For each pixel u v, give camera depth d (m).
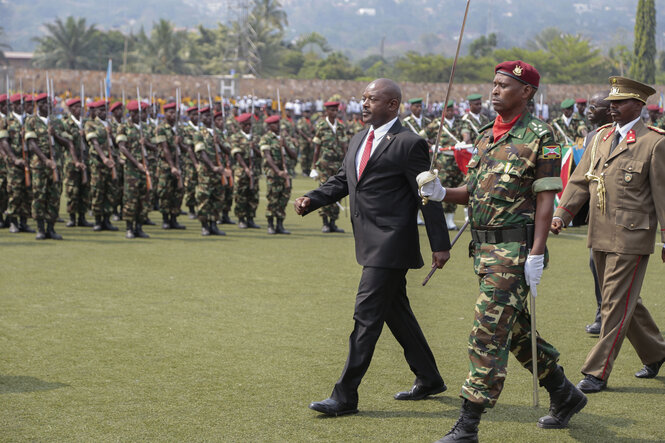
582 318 7.01
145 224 13.53
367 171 4.75
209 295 7.77
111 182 12.28
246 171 12.95
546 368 4.44
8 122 11.88
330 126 13.06
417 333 4.93
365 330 4.64
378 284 4.65
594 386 5.13
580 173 5.48
